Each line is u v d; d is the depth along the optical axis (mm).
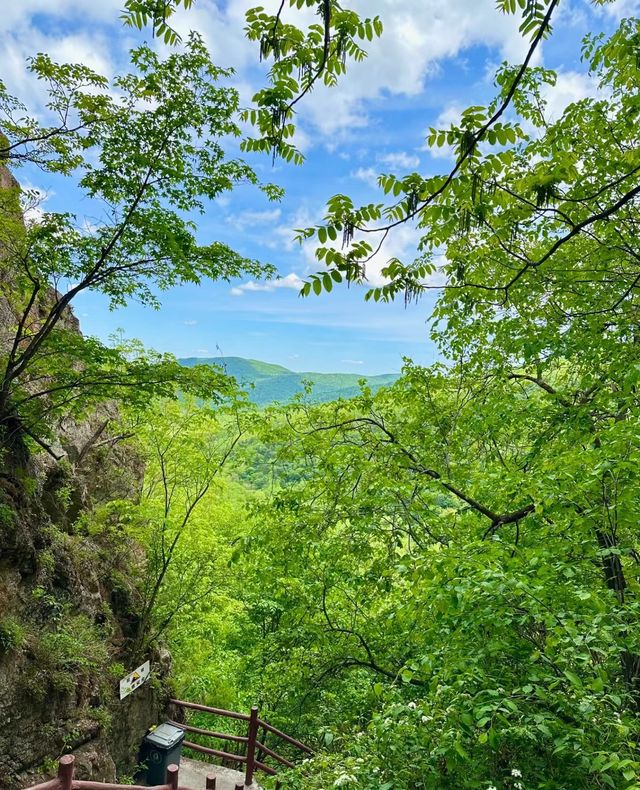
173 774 4754
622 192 5301
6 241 7371
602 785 2855
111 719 8242
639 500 4062
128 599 10430
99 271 7668
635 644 3379
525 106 6062
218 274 8172
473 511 6766
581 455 4105
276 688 10359
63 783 3420
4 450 7336
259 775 9500
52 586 8023
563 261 6238
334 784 3064
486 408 7387
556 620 3264
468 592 3500
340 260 2920
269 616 13898
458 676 3311
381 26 2443
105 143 7234
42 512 8500
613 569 4746
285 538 7652
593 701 2889
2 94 6453
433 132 2555
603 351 5879
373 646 8875
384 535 7547
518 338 6773
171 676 11344
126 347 11039
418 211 2707
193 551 11508
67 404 8188
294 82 2670
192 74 7277
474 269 6461
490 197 3117
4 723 6289
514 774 2787
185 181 7660
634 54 4051
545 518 5328
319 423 8953
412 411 9047
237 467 12133
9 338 9305
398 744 3166
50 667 7176
